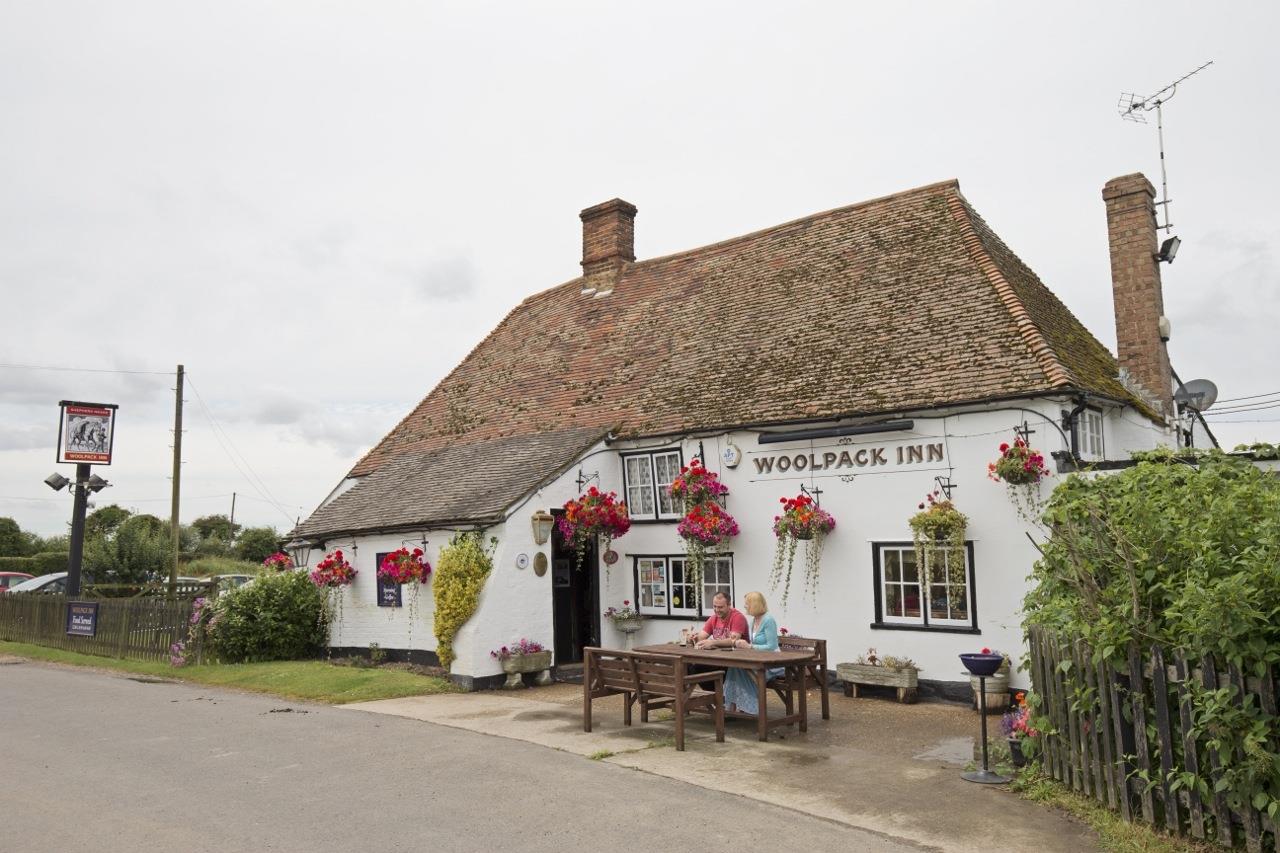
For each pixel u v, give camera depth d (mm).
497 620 14531
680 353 17531
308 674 15312
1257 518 6180
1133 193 15164
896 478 12867
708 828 6953
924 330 13977
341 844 6684
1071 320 15570
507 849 6551
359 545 17328
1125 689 6812
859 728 10688
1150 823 6496
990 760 8969
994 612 11844
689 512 14531
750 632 11500
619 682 10695
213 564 43469
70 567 22391
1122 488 7625
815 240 18094
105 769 9062
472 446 19172
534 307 24156
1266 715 5676
